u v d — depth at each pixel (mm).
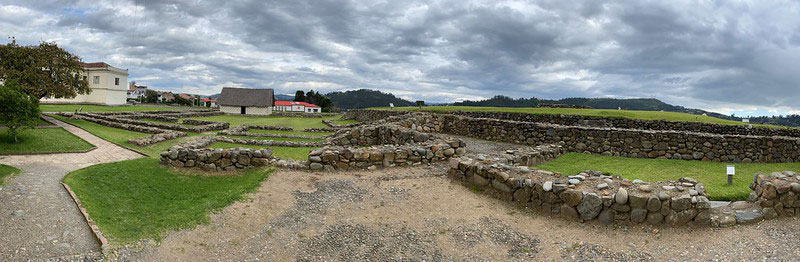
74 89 31203
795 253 7508
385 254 8102
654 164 15406
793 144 16188
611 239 8430
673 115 31547
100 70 58938
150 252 7773
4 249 7402
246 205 10227
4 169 12133
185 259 7762
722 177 12992
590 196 9125
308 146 19516
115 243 7863
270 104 61688
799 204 9109
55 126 23734
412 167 14250
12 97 16422
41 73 27953
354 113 44938
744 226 8734
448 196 11086
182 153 13625
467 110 37500
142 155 15938
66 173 12328
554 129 19016
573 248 8164
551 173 10781
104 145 18094
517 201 10406
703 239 8250
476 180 11703
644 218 8828
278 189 11516
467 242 8547
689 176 13164
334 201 10711
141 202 10258
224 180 12500
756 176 10242
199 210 9703
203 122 32219
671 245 8078
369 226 9281
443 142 15695
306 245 8445
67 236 8047
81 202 9648
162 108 57750
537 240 8562
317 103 120875
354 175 13117
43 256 7289
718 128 25781
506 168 11242
